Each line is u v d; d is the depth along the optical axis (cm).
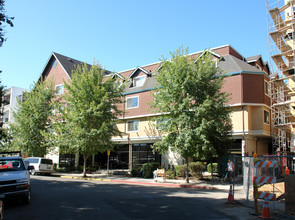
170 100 1975
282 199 1173
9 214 874
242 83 2441
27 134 3041
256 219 841
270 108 2556
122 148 3344
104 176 2547
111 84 2612
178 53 2034
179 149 1928
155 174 2044
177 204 1079
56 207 987
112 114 2577
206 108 1862
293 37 2470
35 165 2708
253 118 2464
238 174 2308
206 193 1462
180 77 1948
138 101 3103
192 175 2216
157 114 2875
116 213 888
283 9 2662
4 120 5050
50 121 3164
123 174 2772
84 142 2344
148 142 3055
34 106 3128
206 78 1936
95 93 2470
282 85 2611
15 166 1130
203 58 2019
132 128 3148
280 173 1814
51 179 2227
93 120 2445
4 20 902
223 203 1122
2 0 891
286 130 2731
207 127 1841
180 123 1892
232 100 2456
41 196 1251
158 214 882
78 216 842
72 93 2489
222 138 2050
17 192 982
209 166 2866
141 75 3275
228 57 2706
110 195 1300
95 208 969
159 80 2027
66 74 3806
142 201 1133
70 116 2456
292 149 2498
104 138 2411
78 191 1438
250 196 1336
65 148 2573
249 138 2470
